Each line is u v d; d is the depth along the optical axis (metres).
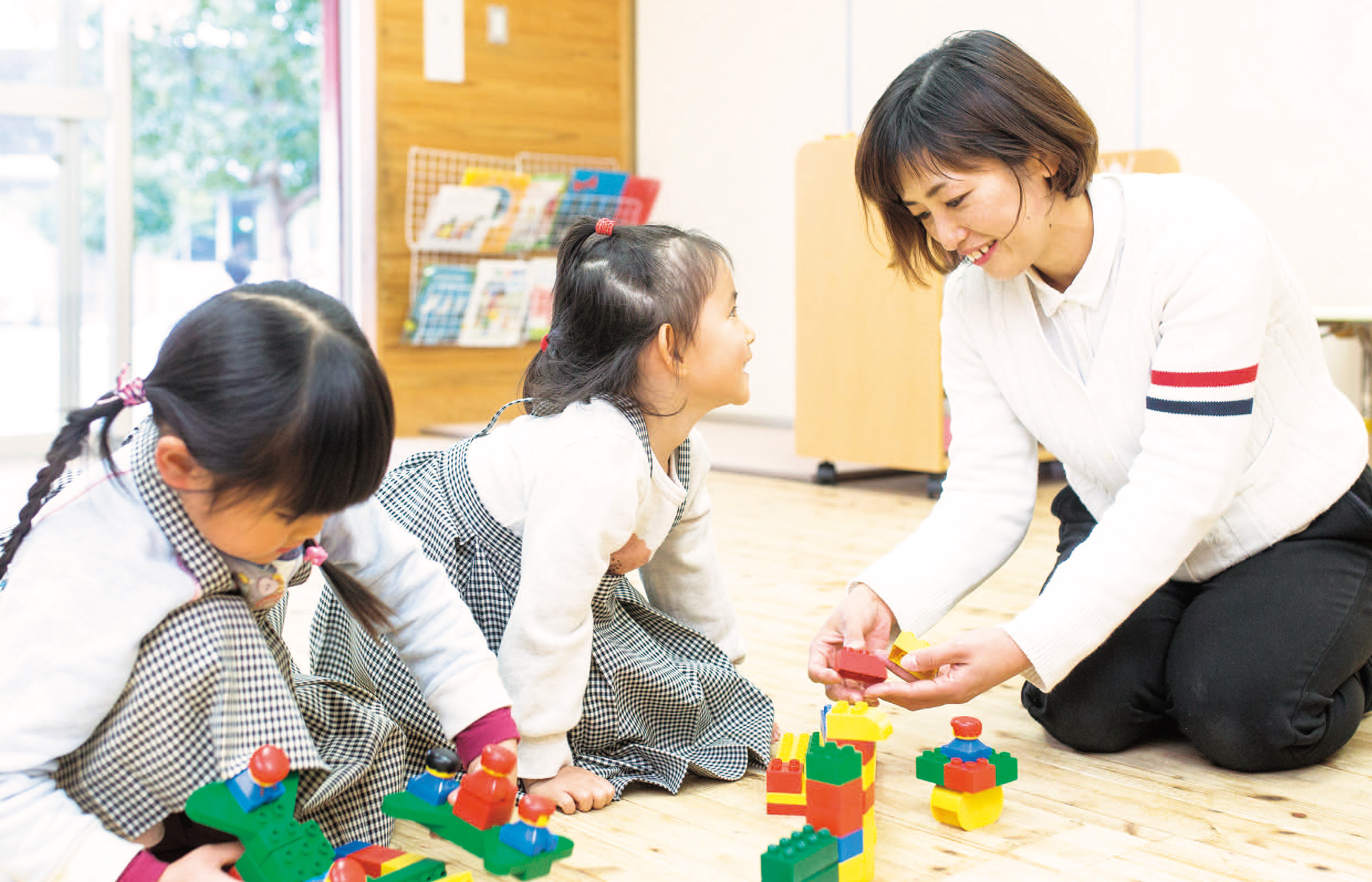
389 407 0.76
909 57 3.93
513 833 0.79
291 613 1.81
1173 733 1.27
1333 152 2.95
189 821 0.85
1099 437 1.17
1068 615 1.06
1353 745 1.22
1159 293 1.11
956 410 1.29
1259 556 1.18
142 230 4.58
